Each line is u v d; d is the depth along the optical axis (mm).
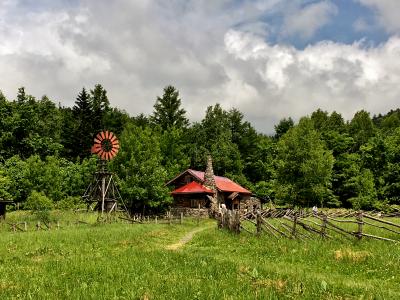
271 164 85250
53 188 56625
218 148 91250
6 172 61781
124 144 57219
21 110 85375
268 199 83250
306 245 19781
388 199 62531
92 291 11367
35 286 12094
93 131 94812
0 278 13523
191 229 39344
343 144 78062
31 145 82250
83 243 24250
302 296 10711
